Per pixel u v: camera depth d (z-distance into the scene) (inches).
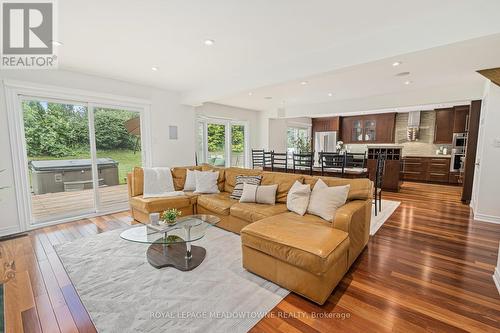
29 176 134.4
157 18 83.5
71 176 149.9
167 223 98.0
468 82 162.4
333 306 67.7
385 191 226.4
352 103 218.5
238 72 147.6
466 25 76.8
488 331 58.4
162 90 187.6
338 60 106.1
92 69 139.9
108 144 164.9
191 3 74.5
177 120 198.7
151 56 119.9
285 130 310.3
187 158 207.3
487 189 138.4
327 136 336.5
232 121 265.9
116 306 68.4
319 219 94.7
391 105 197.3
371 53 96.7
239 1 73.8
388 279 80.7
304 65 117.3
